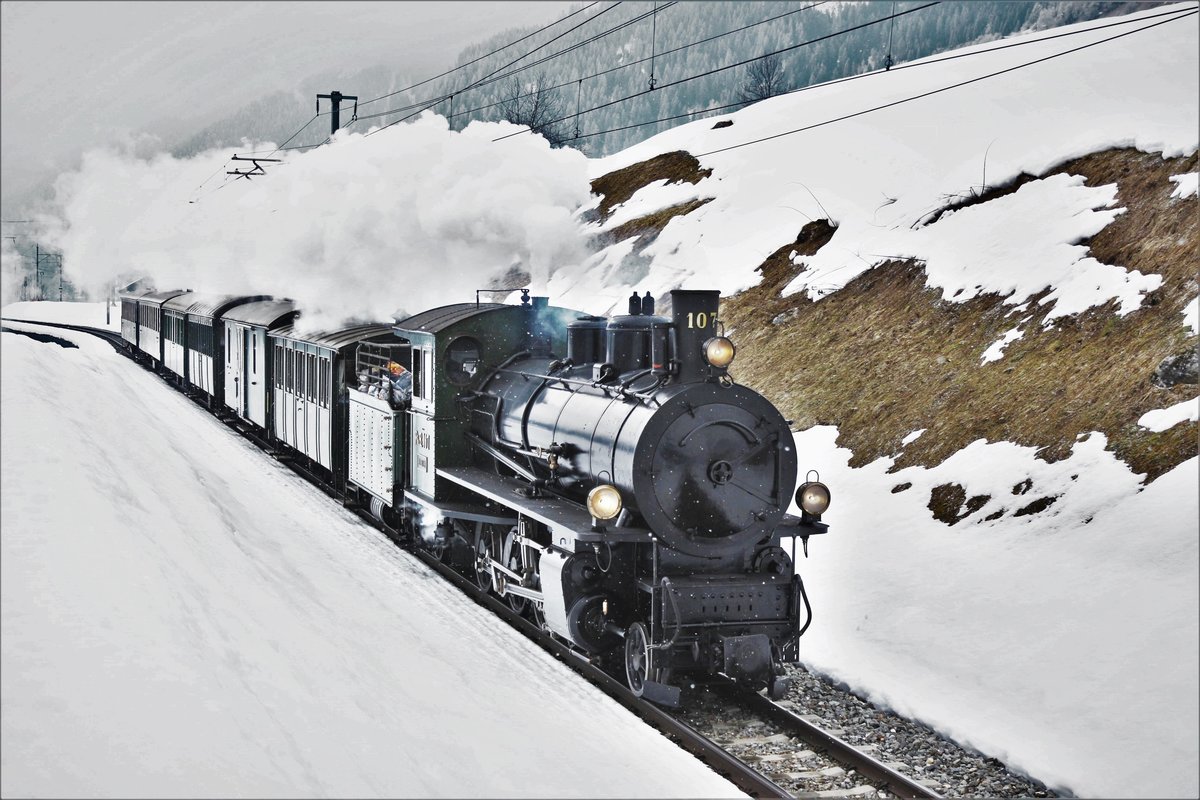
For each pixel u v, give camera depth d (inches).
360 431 617.9
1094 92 916.0
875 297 776.3
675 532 354.0
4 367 642.8
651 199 1254.9
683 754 290.4
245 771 211.9
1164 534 410.6
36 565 288.4
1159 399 495.2
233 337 958.4
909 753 323.6
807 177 1039.0
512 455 454.0
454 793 231.3
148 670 242.8
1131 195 678.5
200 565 350.0
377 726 258.8
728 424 361.4
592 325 426.3
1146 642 354.6
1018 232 717.3
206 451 755.4
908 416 621.9
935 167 916.6
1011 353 609.9
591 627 363.6
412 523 563.5
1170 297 555.8
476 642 378.3
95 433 526.0
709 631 352.5
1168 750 298.4
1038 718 331.0
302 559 453.4
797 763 310.7
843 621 431.5
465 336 498.6
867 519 535.5
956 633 398.9
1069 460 495.2
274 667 276.8
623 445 355.9
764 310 864.9
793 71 4510.3
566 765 261.4
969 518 496.7
